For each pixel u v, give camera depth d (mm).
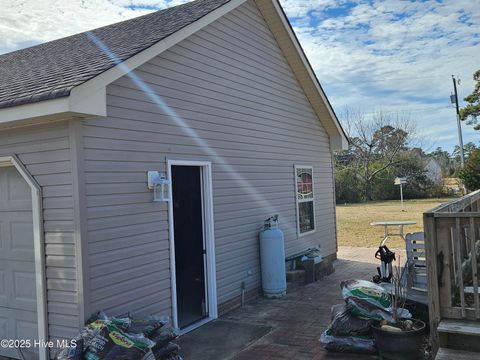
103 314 4312
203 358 4770
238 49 7469
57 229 4402
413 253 5852
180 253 6895
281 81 9023
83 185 4301
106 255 4535
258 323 6043
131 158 4949
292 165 9367
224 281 6688
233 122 7191
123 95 4879
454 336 4078
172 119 5691
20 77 5414
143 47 5023
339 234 16641
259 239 7688
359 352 4680
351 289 4930
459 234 4148
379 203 35500
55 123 4391
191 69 6156
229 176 7004
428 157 45469
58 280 4398
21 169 4586
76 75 4410
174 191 6941
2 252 5078
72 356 3656
